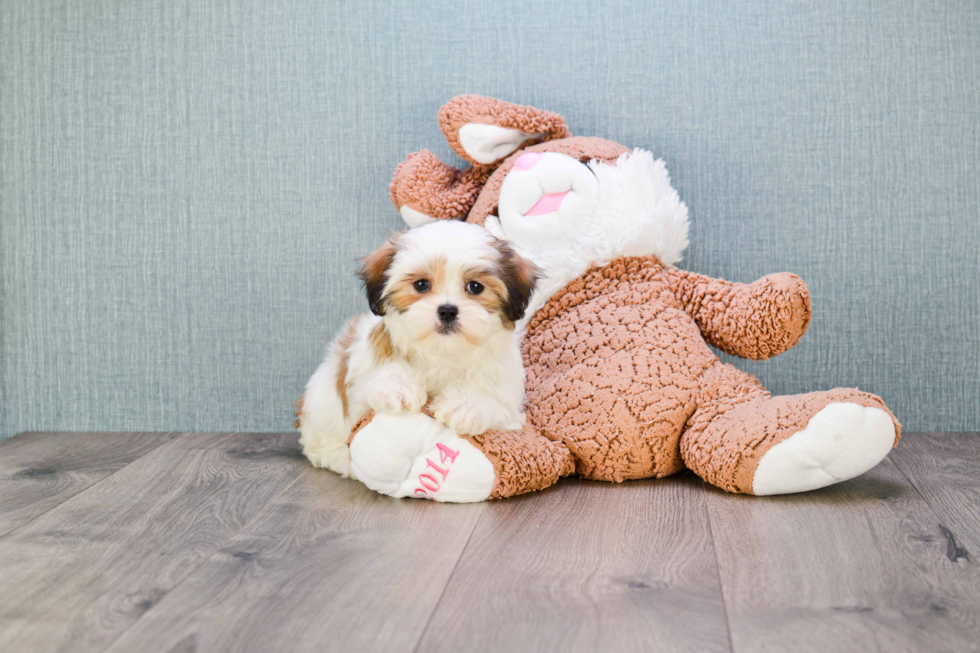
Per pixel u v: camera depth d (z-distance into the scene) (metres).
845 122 2.05
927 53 2.03
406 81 2.10
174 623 1.00
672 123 2.08
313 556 1.23
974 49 2.02
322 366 1.80
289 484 1.66
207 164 2.15
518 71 2.09
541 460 1.54
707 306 1.77
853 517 1.40
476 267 1.43
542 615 1.01
